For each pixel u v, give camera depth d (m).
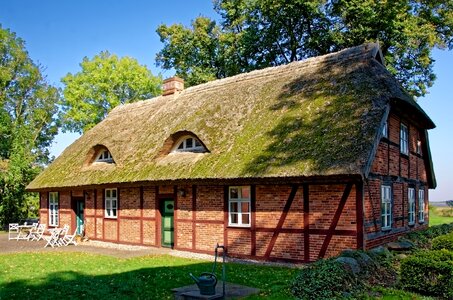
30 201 32.19
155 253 16.45
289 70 18.03
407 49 24.05
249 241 14.52
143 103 24.88
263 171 13.02
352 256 10.66
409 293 9.38
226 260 14.57
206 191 16.09
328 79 15.76
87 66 41.78
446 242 11.95
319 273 9.45
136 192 19.12
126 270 12.74
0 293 9.83
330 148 12.42
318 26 26.94
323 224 12.94
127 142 20.61
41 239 22.94
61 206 23.88
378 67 15.50
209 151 15.81
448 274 9.29
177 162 16.59
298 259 13.30
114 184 18.42
